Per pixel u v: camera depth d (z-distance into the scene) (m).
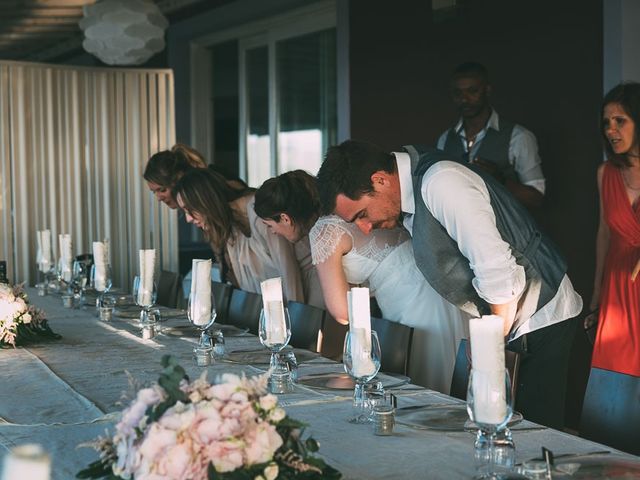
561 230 5.43
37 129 6.98
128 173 7.29
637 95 3.96
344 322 3.57
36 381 3.03
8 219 6.92
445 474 1.97
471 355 1.92
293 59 8.31
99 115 7.18
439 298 3.56
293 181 4.09
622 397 2.43
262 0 8.05
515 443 2.20
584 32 5.19
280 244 4.50
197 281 3.27
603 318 4.19
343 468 2.03
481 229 2.80
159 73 7.34
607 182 4.13
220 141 9.49
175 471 1.57
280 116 8.57
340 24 7.11
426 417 2.41
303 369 3.15
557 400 3.16
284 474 1.67
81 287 4.97
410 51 6.47
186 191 4.63
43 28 8.69
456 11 5.86
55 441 2.29
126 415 1.69
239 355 3.35
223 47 9.34
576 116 5.28
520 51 5.61
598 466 1.93
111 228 7.25
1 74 6.84
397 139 6.64
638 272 4.05
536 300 3.04
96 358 3.43
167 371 1.68
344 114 7.13
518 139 5.22
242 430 1.62
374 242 3.56
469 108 5.27
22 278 6.97
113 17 6.59
